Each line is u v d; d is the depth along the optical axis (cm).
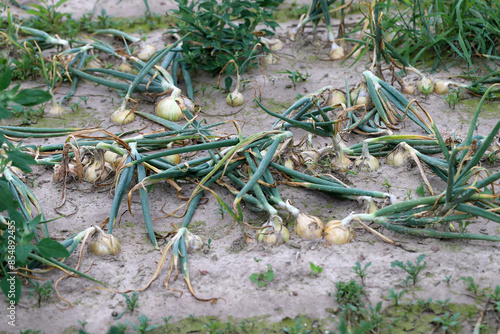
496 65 215
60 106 200
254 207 161
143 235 158
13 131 182
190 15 206
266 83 213
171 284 146
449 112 194
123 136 190
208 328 138
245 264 149
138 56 222
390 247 151
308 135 176
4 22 243
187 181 171
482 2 217
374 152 177
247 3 209
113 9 266
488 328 136
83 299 144
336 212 162
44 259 146
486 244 151
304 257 150
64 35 242
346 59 225
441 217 151
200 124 190
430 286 143
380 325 137
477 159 147
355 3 254
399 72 210
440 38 211
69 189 170
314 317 139
